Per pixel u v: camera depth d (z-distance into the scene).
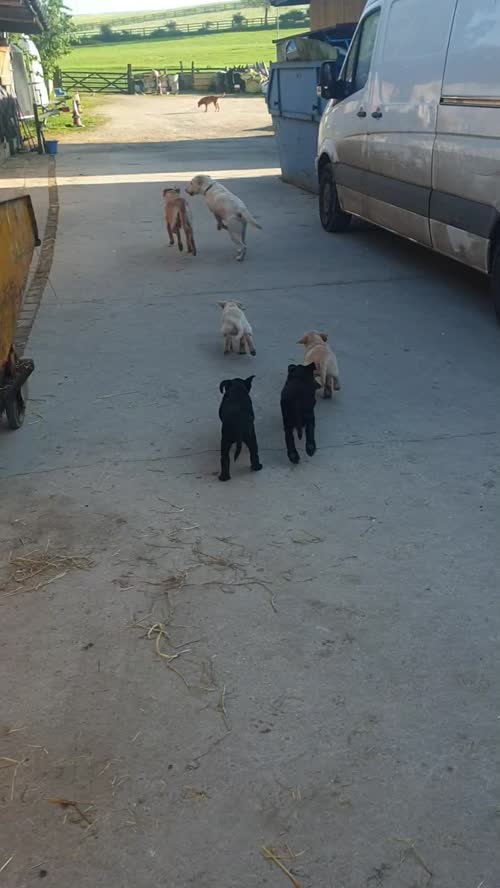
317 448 4.55
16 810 2.34
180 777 2.43
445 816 2.28
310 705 2.69
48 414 5.09
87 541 3.69
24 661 2.94
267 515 3.87
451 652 2.93
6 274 4.63
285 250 9.64
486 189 6.17
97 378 5.68
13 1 16.91
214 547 3.62
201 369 5.81
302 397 4.20
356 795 2.35
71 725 2.64
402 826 2.25
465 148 6.39
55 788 2.41
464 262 6.93
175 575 3.42
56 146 21.97
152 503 4.00
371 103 8.47
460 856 2.16
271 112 14.84
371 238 10.20
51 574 3.45
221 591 3.31
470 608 3.16
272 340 6.42
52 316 7.21
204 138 25.88
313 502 3.97
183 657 2.94
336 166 9.80
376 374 5.63
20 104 27.28
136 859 2.18
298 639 3.01
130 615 3.18
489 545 3.58
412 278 8.22
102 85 52.69
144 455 4.51
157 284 8.21
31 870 2.16
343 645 2.97
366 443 4.59
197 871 2.14
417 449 4.50
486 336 6.38
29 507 3.99
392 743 2.53
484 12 6.13
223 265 8.93
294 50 13.62
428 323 6.74
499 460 4.36
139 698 2.75
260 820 2.28
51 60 42.59
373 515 3.84
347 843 2.21
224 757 2.50
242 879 2.12
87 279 8.48
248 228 11.04
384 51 8.19
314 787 2.38
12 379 4.71
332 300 7.50
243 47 92.62
